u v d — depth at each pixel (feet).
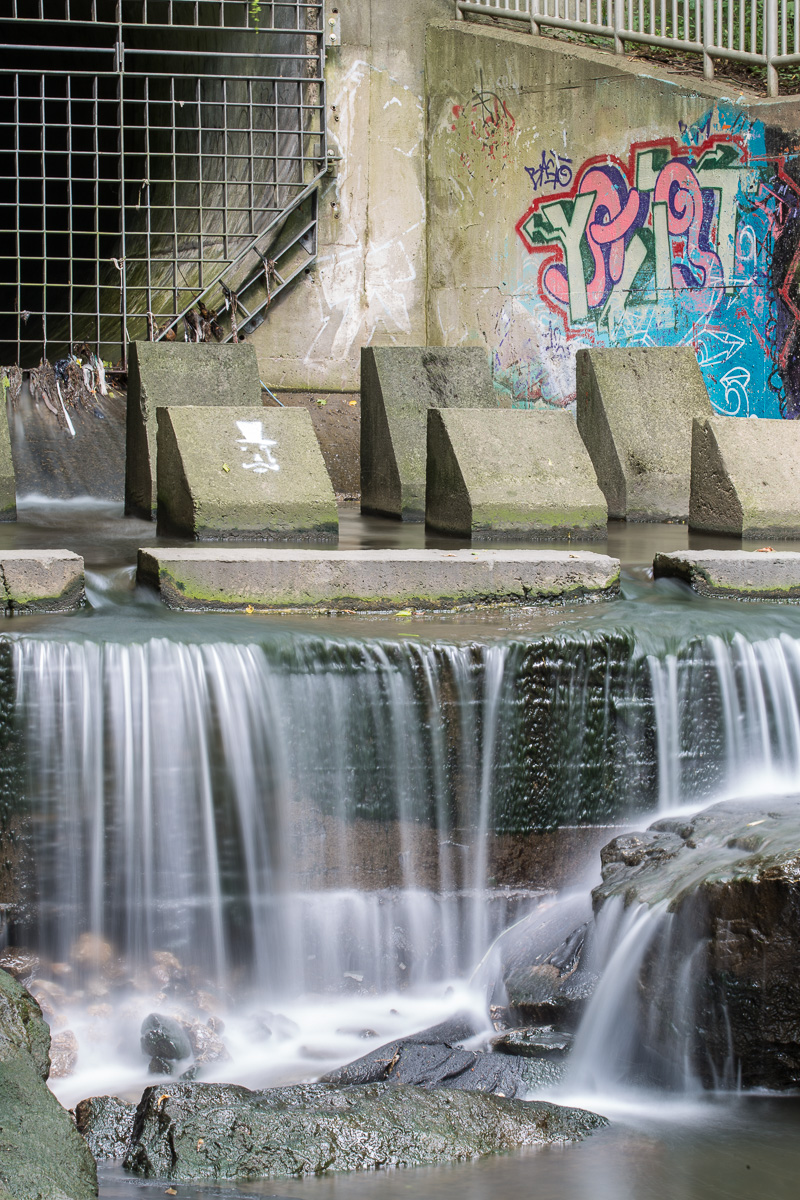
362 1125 15.99
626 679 23.94
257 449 34.22
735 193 47.62
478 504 34.50
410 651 22.61
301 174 54.03
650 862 20.52
